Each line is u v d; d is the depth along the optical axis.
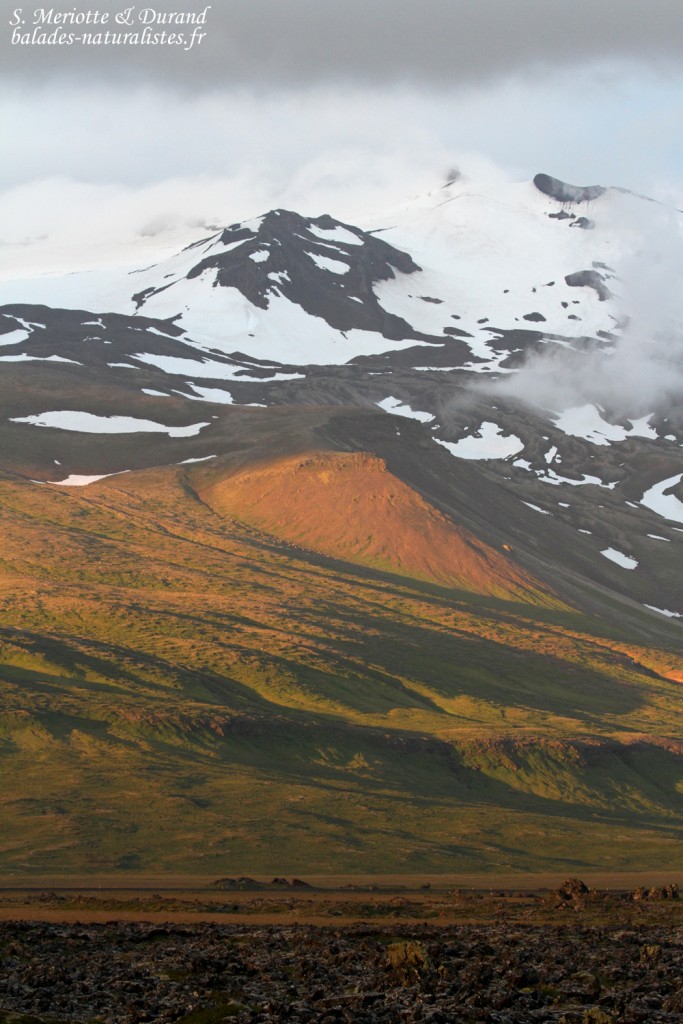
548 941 54.12
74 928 55.69
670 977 45.75
